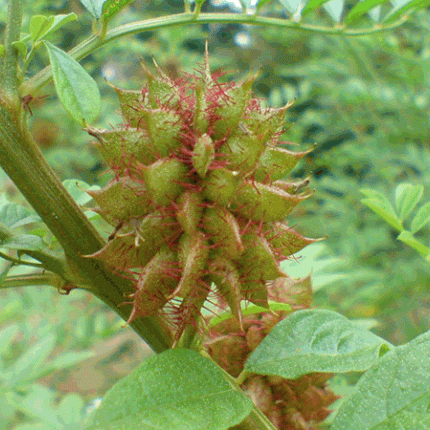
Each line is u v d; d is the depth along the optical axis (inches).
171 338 6.2
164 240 5.8
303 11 6.4
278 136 6.1
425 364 5.5
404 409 5.3
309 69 23.5
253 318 6.9
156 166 5.6
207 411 5.2
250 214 5.7
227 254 5.7
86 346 14.9
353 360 5.9
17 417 14.4
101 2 6.0
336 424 5.4
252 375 6.8
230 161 5.7
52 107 22.8
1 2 17.4
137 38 29.0
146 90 6.0
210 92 5.8
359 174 26.5
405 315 19.5
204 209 5.7
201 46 33.3
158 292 5.8
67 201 5.9
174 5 32.1
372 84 21.3
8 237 6.0
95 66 26.4
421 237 18.4
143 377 5.3
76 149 23.6
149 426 5.0
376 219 20.8
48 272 6.2
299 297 7.0
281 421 6.8
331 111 25.1
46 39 5.9
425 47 20.5
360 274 17.1
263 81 31.9
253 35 33.0
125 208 5.8
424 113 20.6
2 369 11.0
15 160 5.7
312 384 7.0
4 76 5.7
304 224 21.1
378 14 6.8
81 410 10.8
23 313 15.8
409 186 7.2
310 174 6.0
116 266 5.9
